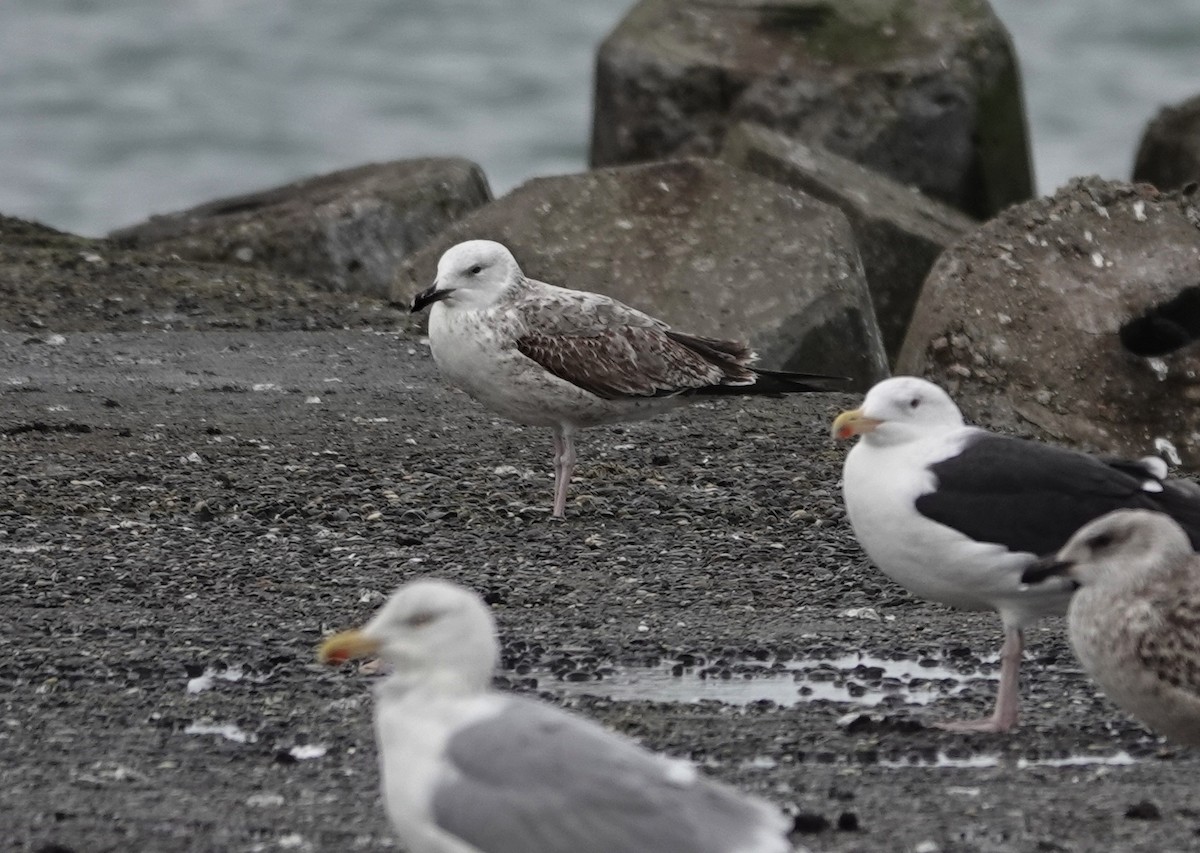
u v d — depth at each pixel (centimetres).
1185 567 877
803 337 1914
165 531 1318
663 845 649
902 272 2236
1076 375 1791
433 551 1292
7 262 2212
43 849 778
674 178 2081
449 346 1426
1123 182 1912
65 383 1752
